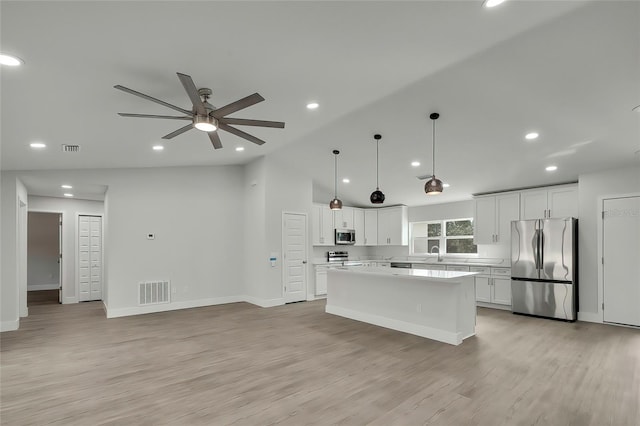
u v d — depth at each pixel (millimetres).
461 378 3215
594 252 5465
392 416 2533
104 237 7082
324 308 6566
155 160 5805
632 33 2641
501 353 3938
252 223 7070
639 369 3416
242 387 3051
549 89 3578
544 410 2607
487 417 2510
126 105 3199
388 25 2373
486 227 7012
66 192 6738
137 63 2479
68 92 2799
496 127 4566
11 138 3779
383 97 4074
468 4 2207
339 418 2510
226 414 2584
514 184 6465
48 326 5277
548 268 5695
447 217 8016
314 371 3408
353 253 9219
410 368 3477
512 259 6117
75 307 6883
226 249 7137
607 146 4629
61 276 7336
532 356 3822
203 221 6906
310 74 3111
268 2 1927
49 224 9492
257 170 6926
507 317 5812
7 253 5113
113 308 5926
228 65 2717
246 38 2326
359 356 3848
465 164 5852
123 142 4453
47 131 3682
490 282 6613
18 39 1996
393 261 8477
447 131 4895
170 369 3488
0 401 2814
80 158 4996
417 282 4781
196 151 5559
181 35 2182
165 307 6398
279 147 6102
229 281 7141
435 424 2418
